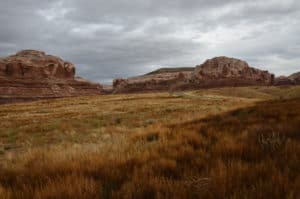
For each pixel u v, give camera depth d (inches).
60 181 149.6
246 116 412.8
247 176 145.7
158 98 3120.1
